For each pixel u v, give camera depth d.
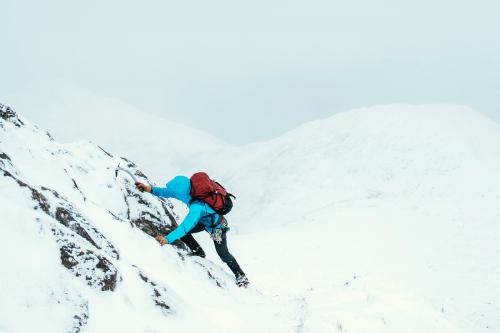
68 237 3.61
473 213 28.89
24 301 2.91
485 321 16.84
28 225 3.41
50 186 5.14
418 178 36.72
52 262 3.33
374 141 45.12
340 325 5.13
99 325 3.29
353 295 6.03
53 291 3.13
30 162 5.39
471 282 20.20
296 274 20.22
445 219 28.31
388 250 23.16
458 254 23.14
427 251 23.50
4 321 2.69
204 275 5.97
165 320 4.00
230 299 5.67
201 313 4.63
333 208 32.22
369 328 5.24
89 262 3.61
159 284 4.42
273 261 21.89
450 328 5.75
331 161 45.66
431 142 41.28
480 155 39.28
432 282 20.12
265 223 38.12
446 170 36.56
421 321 5.62
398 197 34.78
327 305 5.70
